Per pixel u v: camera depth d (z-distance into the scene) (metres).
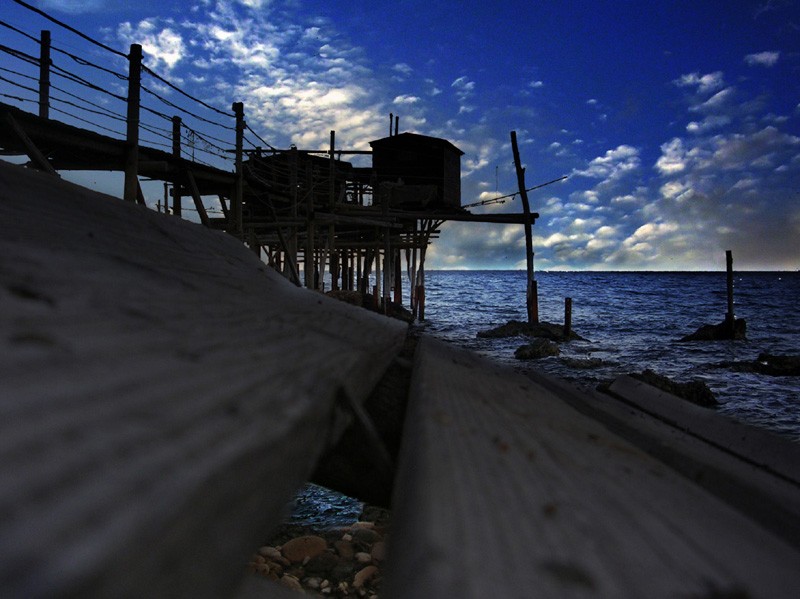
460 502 0.85
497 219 28.86
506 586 0.61
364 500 2.21
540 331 27.12
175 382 0.92
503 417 1.72
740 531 1.11
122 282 1.42
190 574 0.58
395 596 0.67
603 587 0.66
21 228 1.47
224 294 1.93
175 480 0.60
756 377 17.42
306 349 1.63
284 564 4.24
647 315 45.28
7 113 7.91
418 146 32.50
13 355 0.77
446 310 48.03
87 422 0.67
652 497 1.20
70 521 0.47
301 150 21.52
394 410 2.44
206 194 15.98
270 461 0.85
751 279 183.00
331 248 25.84
